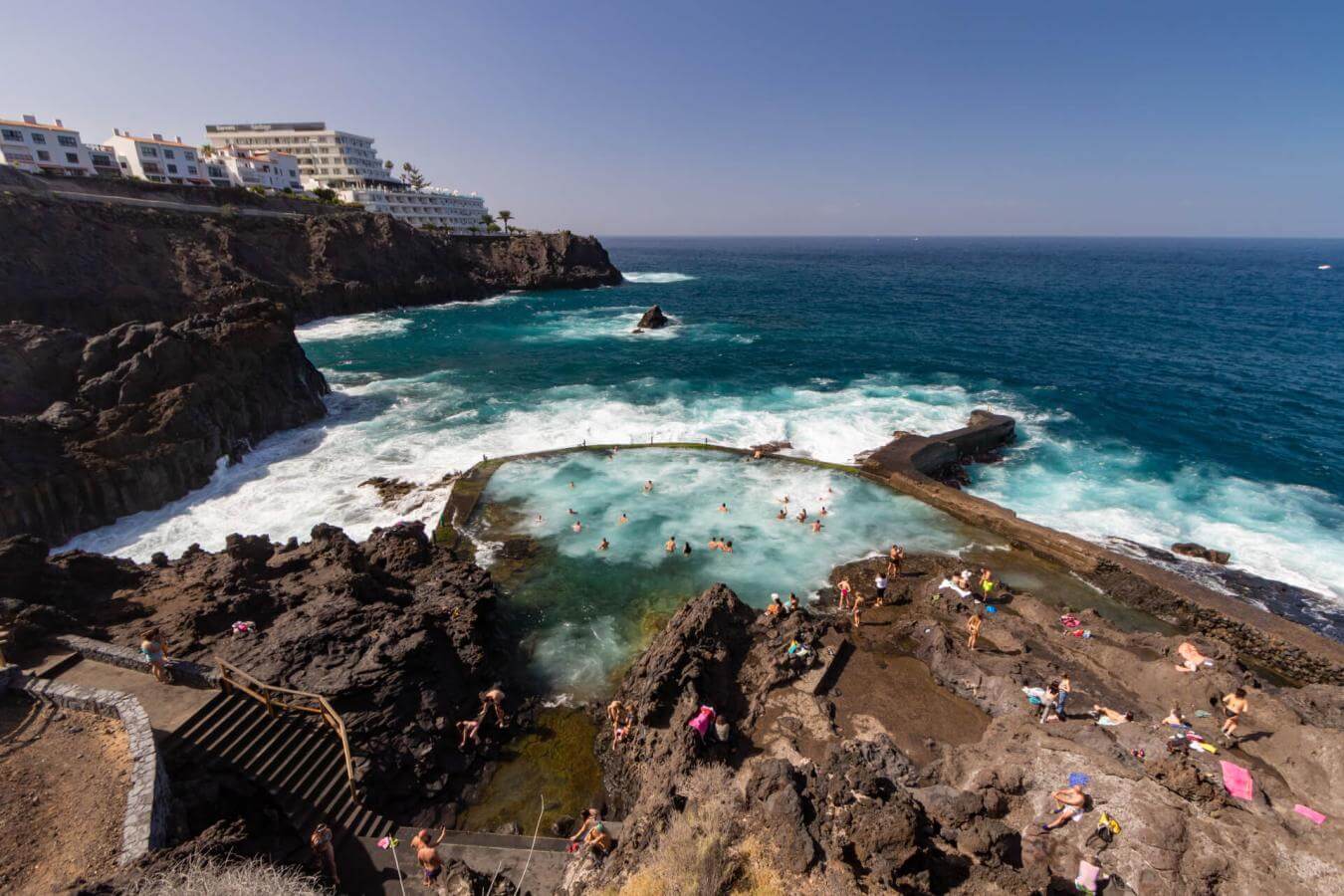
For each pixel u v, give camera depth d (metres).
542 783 20.23
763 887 13.38
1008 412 54.53
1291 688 24.45
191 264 85.12
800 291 141.50
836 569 31.22
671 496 37.75
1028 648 24.45
